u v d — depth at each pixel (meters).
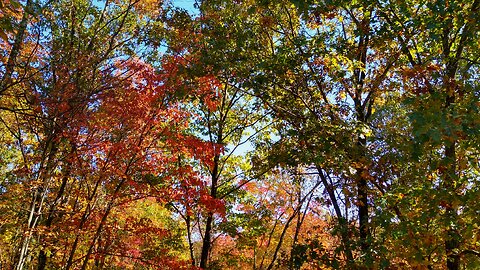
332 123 8.65
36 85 9.20
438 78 7.05
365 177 7.96
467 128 4.81
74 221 10.51
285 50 8.66
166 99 9.80
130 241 11.55
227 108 14.21
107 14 13.59
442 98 5.73
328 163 8.35
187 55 10.29
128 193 10.20
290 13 10.04
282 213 15.85
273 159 9.66
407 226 6.54
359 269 7.21
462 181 6.49
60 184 11.91
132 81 9.92
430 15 7.66
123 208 11.16
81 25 12.64
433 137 4.10
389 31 8.06
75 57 10.23
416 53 8.73
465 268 7.75
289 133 8.68
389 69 9.38
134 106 9.34
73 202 12.39
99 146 9.54
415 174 7.13
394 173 7.85
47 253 11.57
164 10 10.57
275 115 9.80
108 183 10.11
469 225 6.21
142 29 12.45
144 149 9.84
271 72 8.75
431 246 6.70
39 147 10.79
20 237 10.41
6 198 9.99
